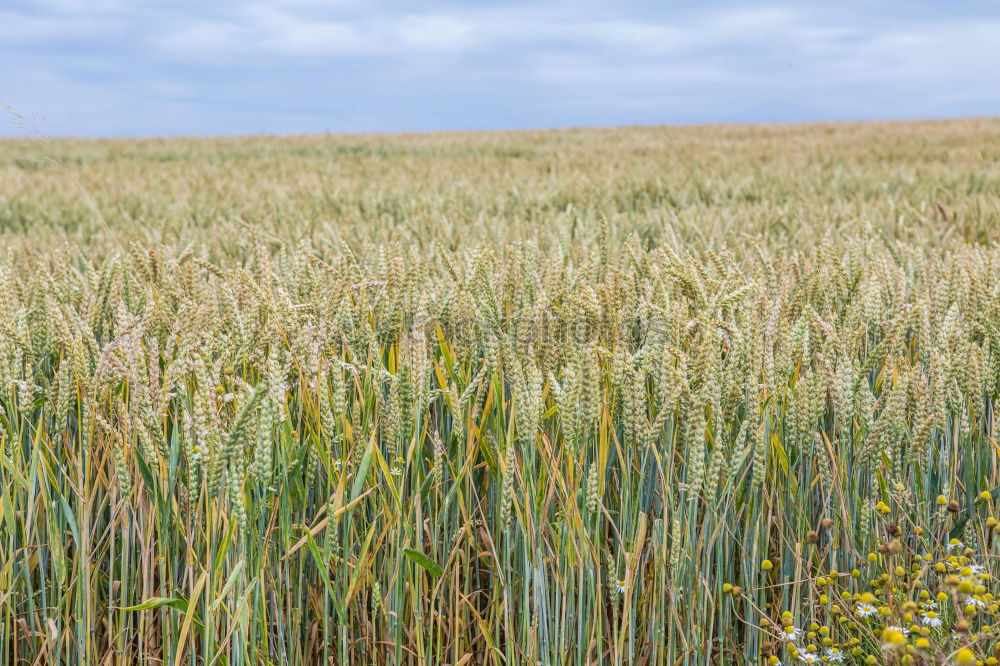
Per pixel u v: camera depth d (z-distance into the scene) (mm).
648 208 8047
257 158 21688
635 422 1958
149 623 2041
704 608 2102
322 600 2203
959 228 6250
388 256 3016
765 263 3320
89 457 1966
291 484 2061
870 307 2709
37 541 2117
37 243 5445
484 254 2668
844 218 6391
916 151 17531
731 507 2186
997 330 2439
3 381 2021
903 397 2090
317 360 2150
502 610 2232
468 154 21922
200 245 4902
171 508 1976
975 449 2525
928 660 1864
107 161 20844
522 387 1902
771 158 16312
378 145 26391
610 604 2230
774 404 2129
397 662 2027
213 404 1725
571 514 1929
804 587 2289
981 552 2355
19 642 2211
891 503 2365
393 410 2000
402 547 1979
